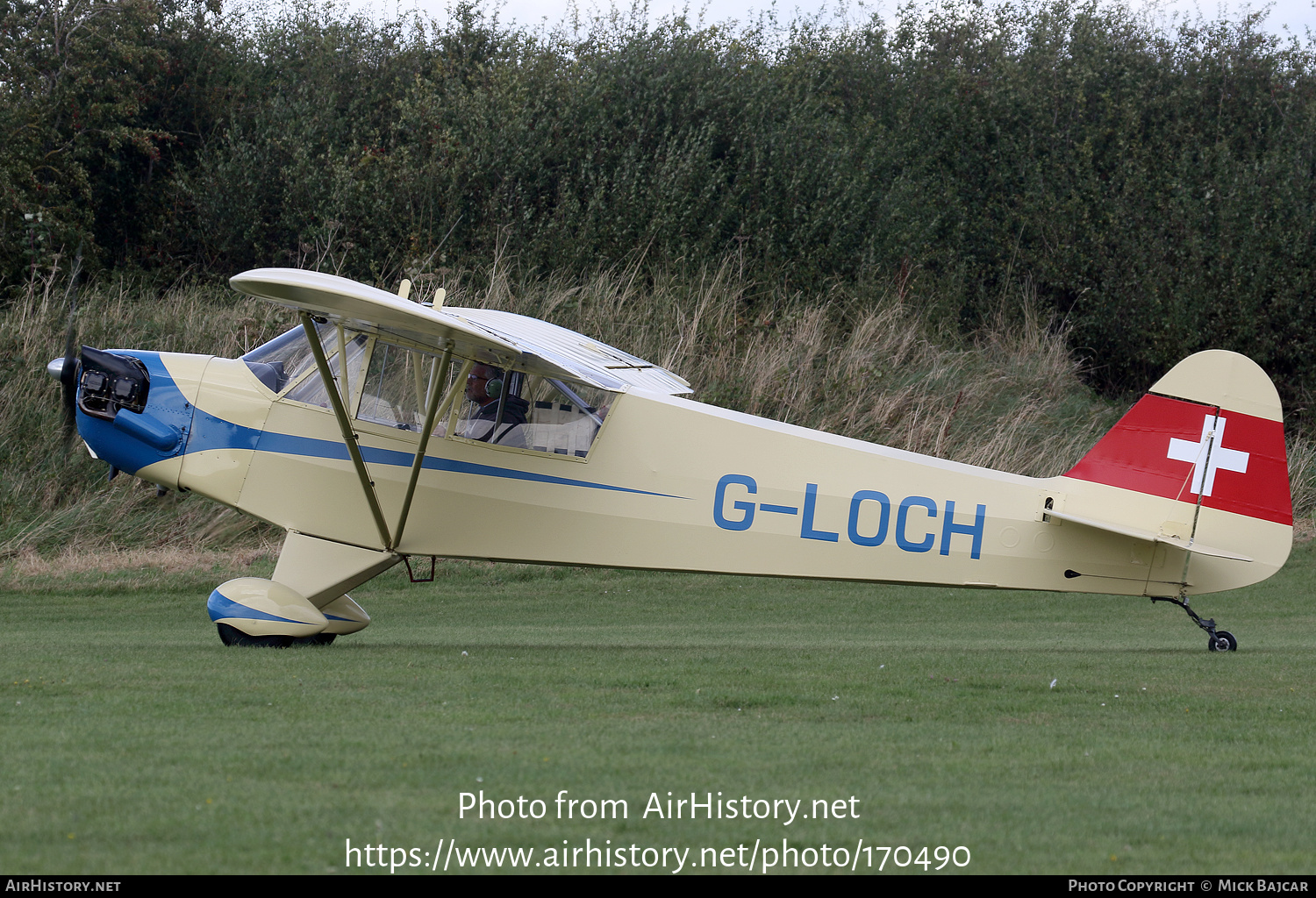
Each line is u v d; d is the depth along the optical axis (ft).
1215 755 53.21
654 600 143.43
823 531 91.76
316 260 227.20
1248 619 131.85
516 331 92.48
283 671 71.51
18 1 242.78
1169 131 274.98
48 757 47.44
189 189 246.88
